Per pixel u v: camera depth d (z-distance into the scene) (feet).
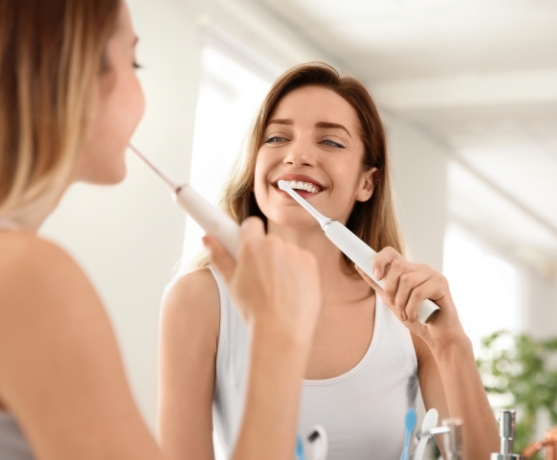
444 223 16.42
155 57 9.65
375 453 3.86
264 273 1.95
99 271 8.70
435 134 15.81
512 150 16.53
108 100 2.12
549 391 15.60
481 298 24.32
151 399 9.23
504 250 25.55
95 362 1.72
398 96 13.92
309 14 11.74
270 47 11.66
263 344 1.92
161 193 9.51
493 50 12.39
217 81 12.11
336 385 3.87
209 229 2.14
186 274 4.05
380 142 4.43
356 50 12.82
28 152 1.92
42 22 1.97
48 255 1.75
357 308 4.17
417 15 11.43
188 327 3.88
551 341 16.29
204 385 3.85
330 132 4.09
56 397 1.67
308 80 4.24
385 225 4.58
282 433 1.89
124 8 2.17
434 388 4.20
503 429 2.99
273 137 4.12
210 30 10.83
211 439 3.82
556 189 19.29
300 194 3.98
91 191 8.60
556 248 25.11
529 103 13.29
